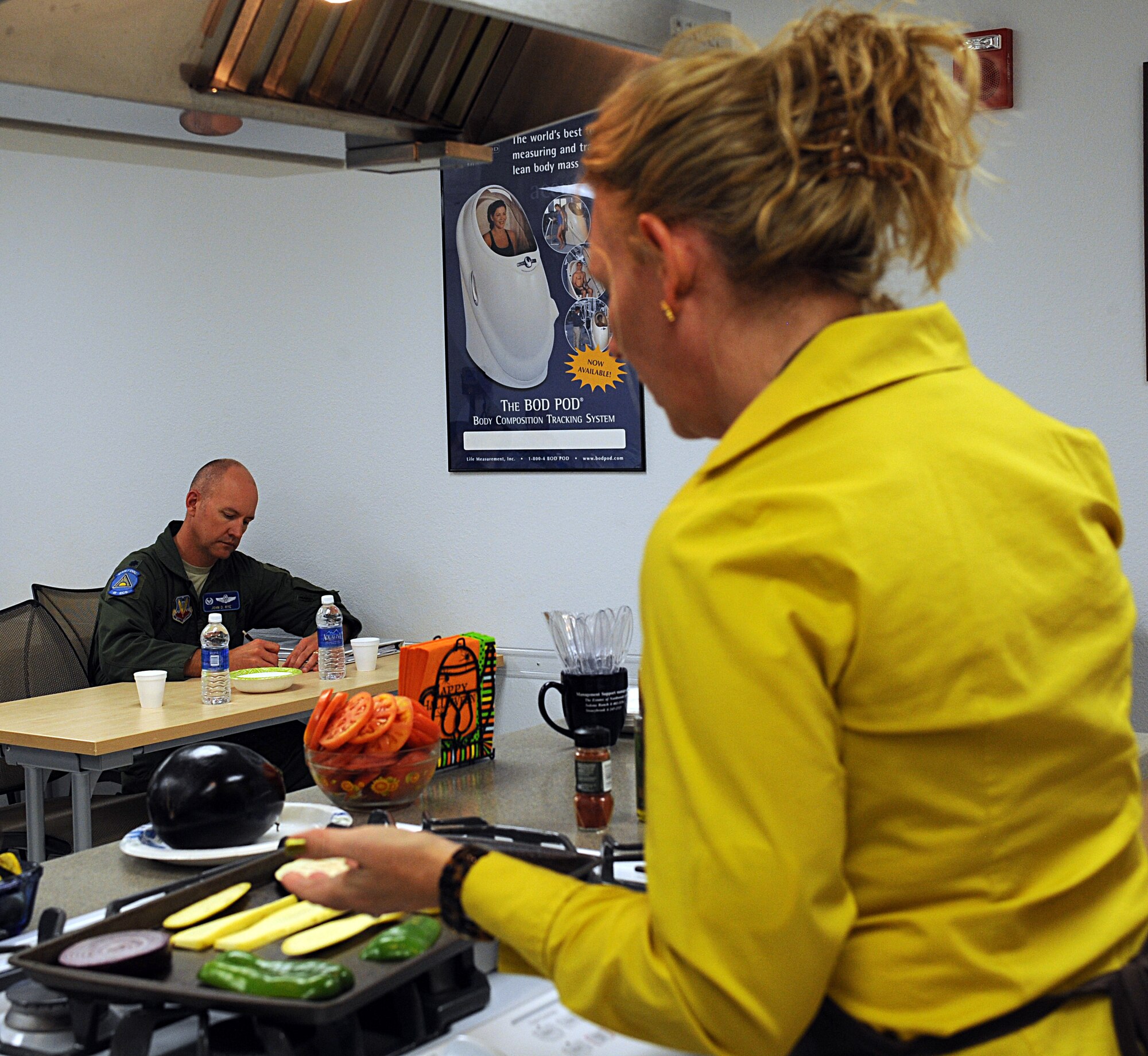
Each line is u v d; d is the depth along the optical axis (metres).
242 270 3.82
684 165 0.72
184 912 1.07
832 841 0.62
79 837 2.49
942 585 0.65
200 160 1.70
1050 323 2.63
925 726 0.65
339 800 1.52
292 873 0.87
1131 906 0.74
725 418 0.80
